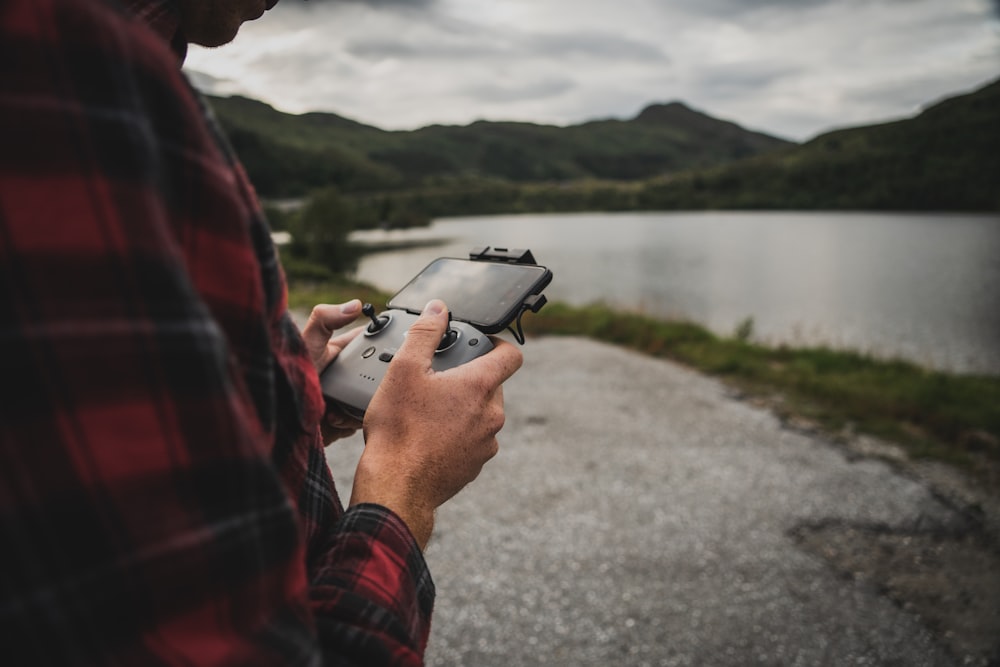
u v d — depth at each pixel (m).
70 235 0.25
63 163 0.25
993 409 7.67
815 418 7.25
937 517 4.83
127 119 0.27
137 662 0.26
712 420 7.06
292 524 0.35
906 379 9.75
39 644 0.24
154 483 0.27
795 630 3.52
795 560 4.19
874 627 3.56
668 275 48.44
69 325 0.24
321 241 46.53
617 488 5.18
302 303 14.66
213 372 0.29
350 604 0.47
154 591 0.27
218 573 0.29
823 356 11.39
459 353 0.77
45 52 0.25
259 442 0.33
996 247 64.88
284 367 0.46
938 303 34.84
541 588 3.84
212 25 0.53
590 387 8.42
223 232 0.34
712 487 5.25
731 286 42.56
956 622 3.62
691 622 3.57
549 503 4.89
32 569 0.23
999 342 24.78
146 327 0.26
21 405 0.23
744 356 10.84
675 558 4.18
